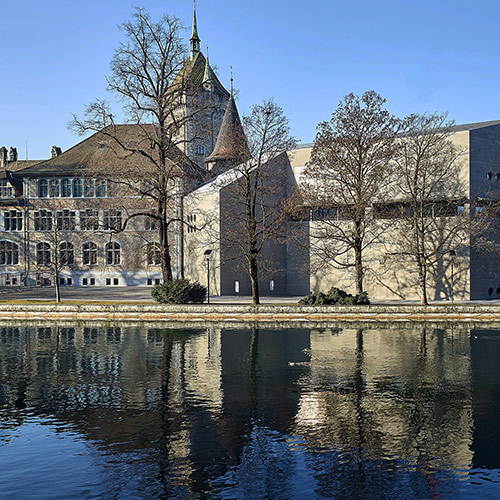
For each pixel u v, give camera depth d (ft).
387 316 125.39
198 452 55.11
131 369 86.58
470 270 155.84
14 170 259.80
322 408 67.51
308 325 123.34
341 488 47.96
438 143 151.53
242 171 146.92
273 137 140.05
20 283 217.56
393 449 55.72
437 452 54.95
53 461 53.26
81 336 114.93
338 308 127.24
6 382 79.92
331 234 150.00
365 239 167.84
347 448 55.98
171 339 109.70
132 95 145.48
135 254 208.33
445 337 107.96
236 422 63.16
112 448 56.13
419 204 154.71
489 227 156.46
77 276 213.25
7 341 110.11
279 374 82.64
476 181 159.22
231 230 152.76
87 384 78.74
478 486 48.14
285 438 58.70
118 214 208.74
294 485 48.49
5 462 53.01
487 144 162.81
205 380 80.02
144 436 59.31
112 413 66.49
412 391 73.82
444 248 157.89
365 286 168.76
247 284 180.55
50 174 215.51
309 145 195.72
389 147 139.74
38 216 218.18
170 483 48.91
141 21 144.15
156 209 178.60
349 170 138.82
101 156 217.15
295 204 143.84
